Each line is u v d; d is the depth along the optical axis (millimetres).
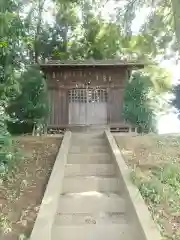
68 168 6387
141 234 3879
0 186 5434
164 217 4348
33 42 17219
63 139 8508
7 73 6852
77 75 14289
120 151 7258
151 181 5211
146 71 17672
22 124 11500
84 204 5102
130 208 4641
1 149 5180
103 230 4285
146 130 12195
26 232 4047
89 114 14047
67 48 20047
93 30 19500
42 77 12203
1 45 6449
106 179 5809
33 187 5430
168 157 6902
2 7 6332
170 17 10891
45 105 11805
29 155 7086
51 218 4129
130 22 11516
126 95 12445
